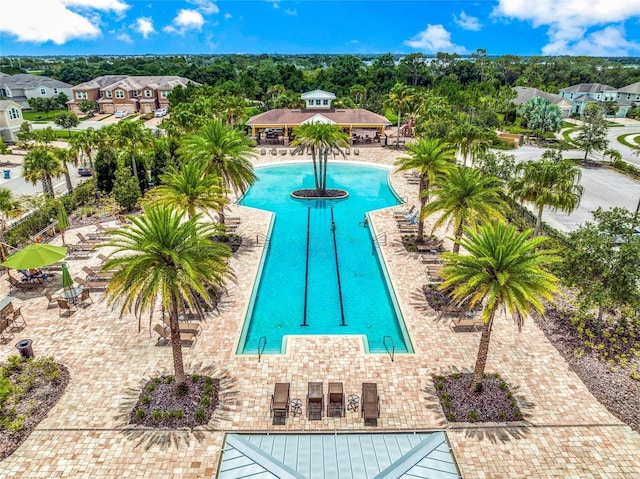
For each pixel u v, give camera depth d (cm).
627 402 1673
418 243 3019
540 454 1464
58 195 4125
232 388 1731
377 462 1260
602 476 1391
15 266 2323
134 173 4075
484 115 6806
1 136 6856
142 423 1569
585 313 2034
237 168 2970
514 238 1591
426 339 2036
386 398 1691
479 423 1576
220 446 1481
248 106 10081
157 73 13825
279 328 2214
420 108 6612
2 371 1762
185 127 4947
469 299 1770
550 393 1719
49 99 10388
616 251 1942
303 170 5369
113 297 1529
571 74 12738
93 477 1377
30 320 2177
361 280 2692
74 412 1616
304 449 1315
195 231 1605
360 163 5609
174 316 1567
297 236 3344
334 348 1978
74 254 2923
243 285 2505
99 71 13800
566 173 2694
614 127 8750
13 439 1504
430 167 2862
